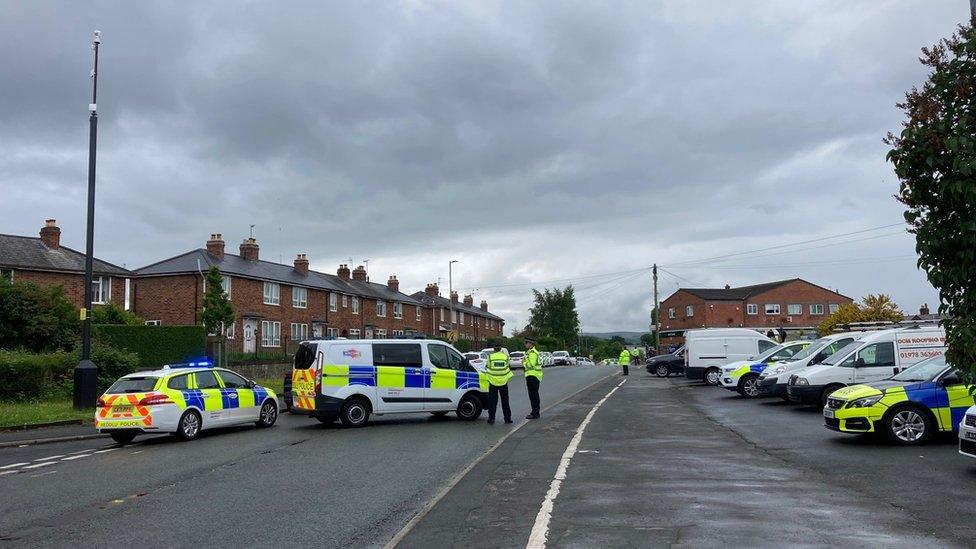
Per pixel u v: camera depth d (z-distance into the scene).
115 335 27.83
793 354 24.23
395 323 67.69
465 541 6.53
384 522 7.54
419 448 13.00
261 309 47.28
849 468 10.09
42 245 38.09
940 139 7.21
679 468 10.19
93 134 20.23
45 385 22.91
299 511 8.12
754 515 7.30
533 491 8.66
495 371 17.14
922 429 12.10
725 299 73.06
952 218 7.43
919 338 17.86
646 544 6.27
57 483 10.52
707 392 27.02
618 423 16.28
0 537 7.34
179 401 15.64
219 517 7.95
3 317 25.20
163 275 43.69
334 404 17.00
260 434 16.36
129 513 8.31
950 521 7.04
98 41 20.23
